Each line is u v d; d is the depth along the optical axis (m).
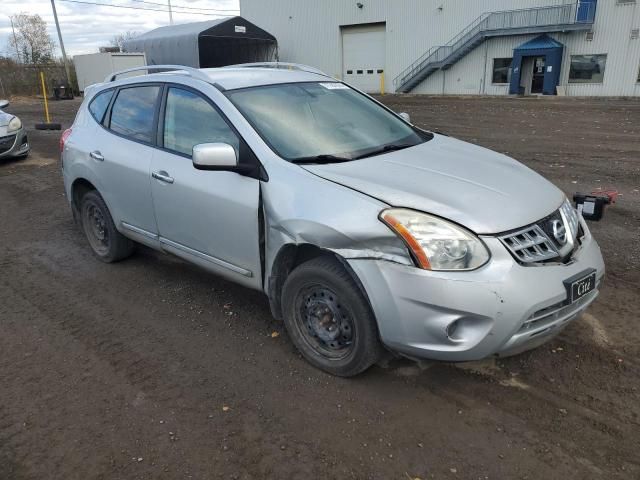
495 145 11.53
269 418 3.03
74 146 5.21
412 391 3.21
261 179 3.45
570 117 16.73
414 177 3.24
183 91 4.17
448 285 2.72
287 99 4.04
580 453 2.69
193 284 4.81
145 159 4.34
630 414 2.94
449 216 2.85
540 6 28.95
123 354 3.73
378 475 2.60
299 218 3.16
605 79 27.89
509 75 31.02
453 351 2.80
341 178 3.21
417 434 2.86
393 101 28.34
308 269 3.24
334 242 3.02
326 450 2.77
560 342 3.64
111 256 5.25
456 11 32.06
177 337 3.93
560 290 2.84
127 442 2.88
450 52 32.91
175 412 3.11
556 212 3.14
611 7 26.84
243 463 2.71
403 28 34.53
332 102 4.26
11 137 10.56
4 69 37.28
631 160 9.38
